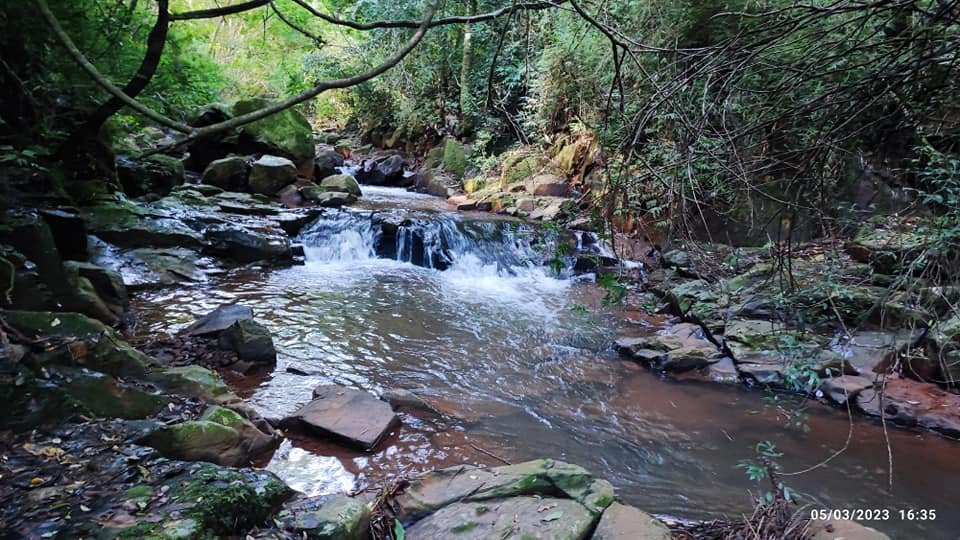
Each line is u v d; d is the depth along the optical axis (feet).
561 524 8.89
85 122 21.50
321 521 7.84
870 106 6.59
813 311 11.00
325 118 75.66
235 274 25.77
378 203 39.29
